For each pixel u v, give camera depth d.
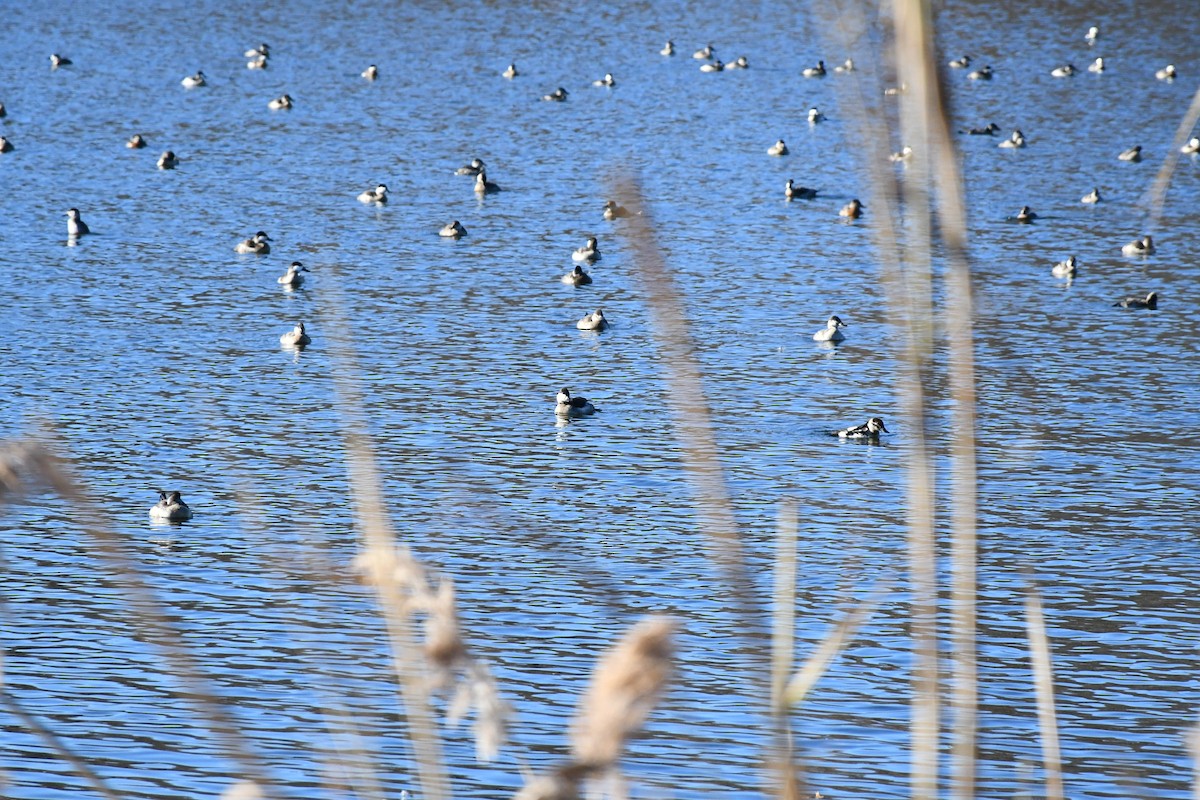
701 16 153.25
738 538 4.25
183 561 41.41
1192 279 74.62
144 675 34.50
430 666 3.37
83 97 116.38
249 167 98.25
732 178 95.88
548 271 76.62
